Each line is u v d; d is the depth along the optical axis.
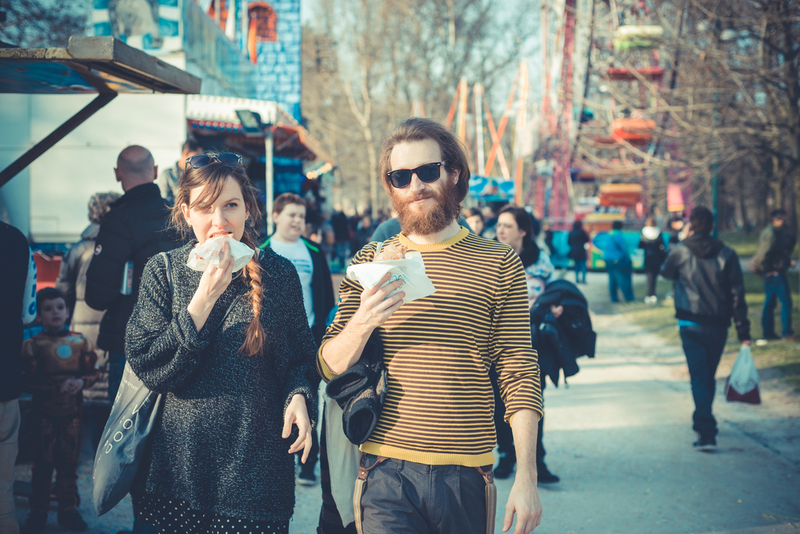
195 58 10.02
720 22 9.66
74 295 4.49
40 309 3.51
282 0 18.78
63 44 10.07
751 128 10.18
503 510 3.97
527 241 4.31
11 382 2.71
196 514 1.98
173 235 3.17
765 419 5.54
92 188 8.52
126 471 1.97
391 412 1.94
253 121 9.20
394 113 40.56
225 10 16.39
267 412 2.02
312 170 19.47
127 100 8.58
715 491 4.10
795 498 3.96
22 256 2.74
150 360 1.91
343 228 21.59
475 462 1.90
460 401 1.91
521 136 31.64
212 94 11.25
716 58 9.74
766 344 8.32
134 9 8.93
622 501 4.00
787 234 8.62
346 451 2.31
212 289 1.87
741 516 3.72
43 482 3.46
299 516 3.84
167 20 9.20
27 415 4.57
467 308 1.94
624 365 8.19
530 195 35.97
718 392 6.48
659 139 11.38
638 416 5.86
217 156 2.05
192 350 1.88
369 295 1.79
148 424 2.00
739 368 5.50
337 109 45.16
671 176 14.44
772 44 9.12
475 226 6.61
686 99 10.85
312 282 4.41
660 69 12.81
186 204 2.04
